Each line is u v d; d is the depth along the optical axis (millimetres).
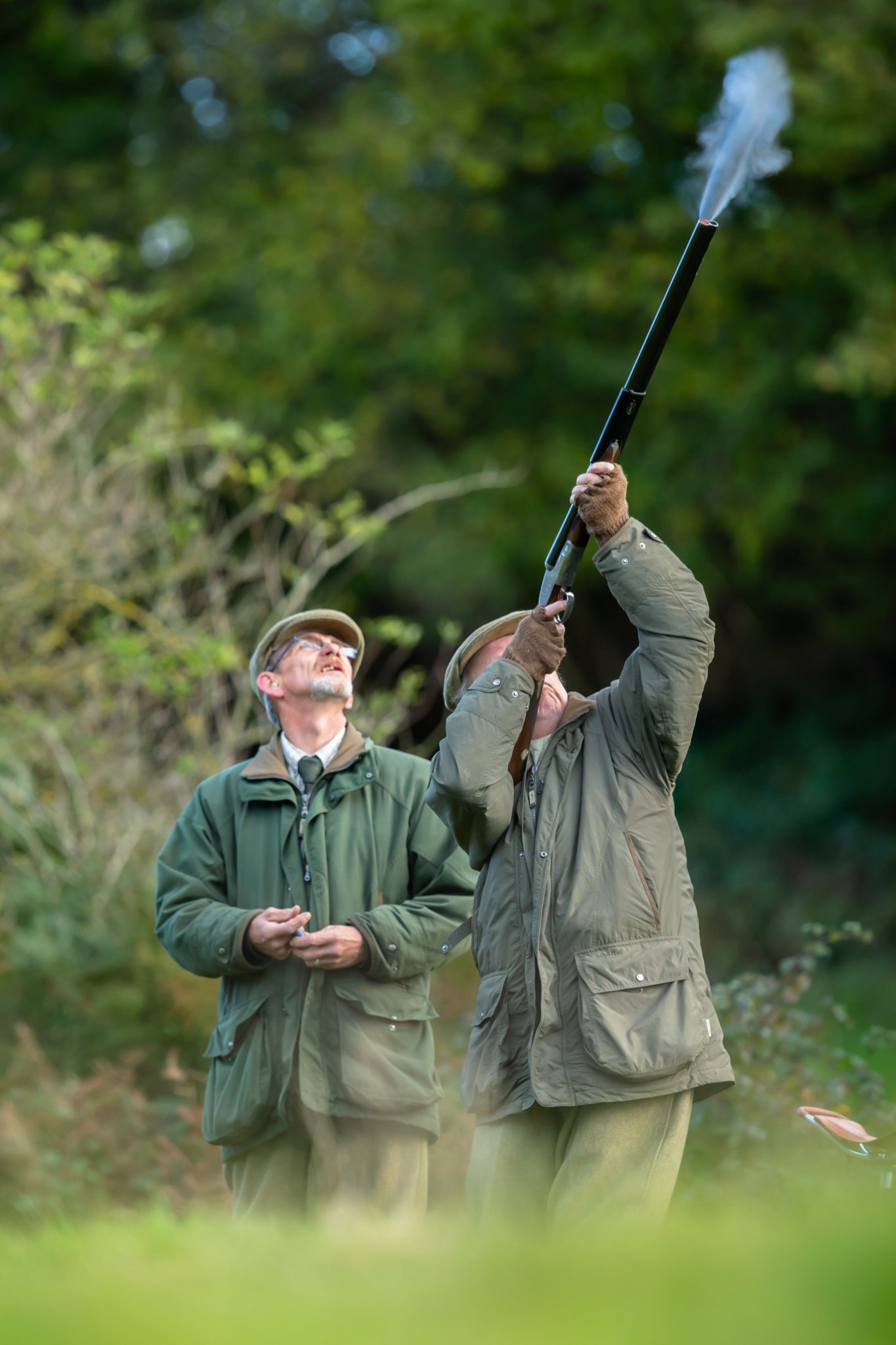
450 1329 3703
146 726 20375
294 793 10086
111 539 19922
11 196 33906
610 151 30594
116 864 17547
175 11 33938
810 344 30281
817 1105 11906
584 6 29391
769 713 38438
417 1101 9617
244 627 21000
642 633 8148
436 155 30359
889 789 35594
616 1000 7727
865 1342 3354
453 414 32531
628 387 7828
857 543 33062
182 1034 15203
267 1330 3828
